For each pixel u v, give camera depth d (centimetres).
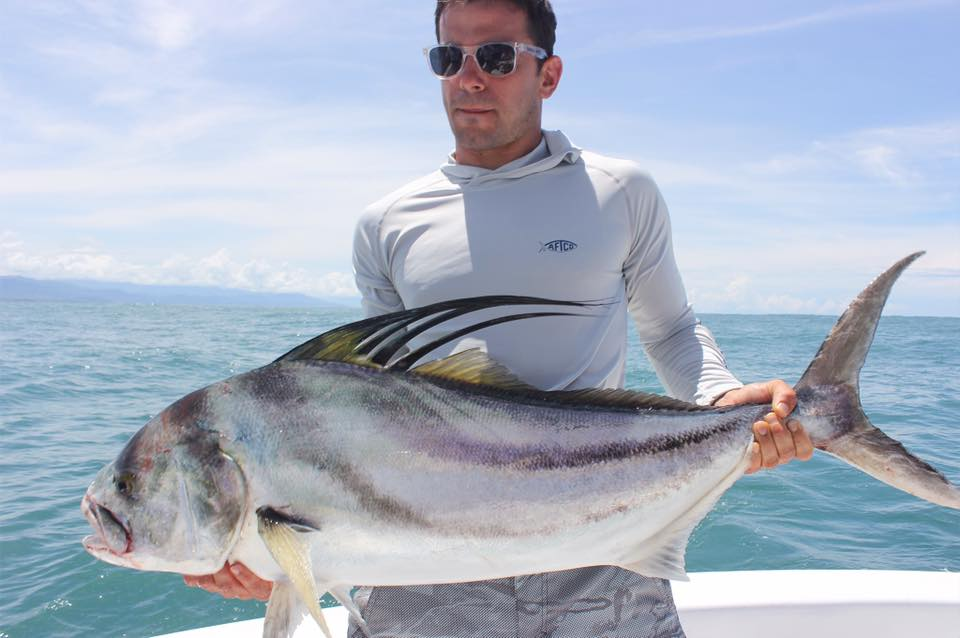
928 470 196
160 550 195
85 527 604
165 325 4181
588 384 230
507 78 232
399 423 198
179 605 482
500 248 230
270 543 187
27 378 1498
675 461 208
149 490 194
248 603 484
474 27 233
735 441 210
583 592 220
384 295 257
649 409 212
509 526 200
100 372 1644
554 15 245
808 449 205
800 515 592
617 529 207
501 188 237
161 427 197
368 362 202
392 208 250
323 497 193
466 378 206
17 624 459
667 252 252
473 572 201
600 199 235
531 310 228
